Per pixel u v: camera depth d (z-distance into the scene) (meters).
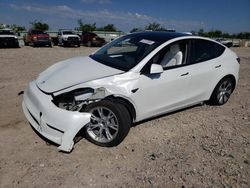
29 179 3.02
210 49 5.21
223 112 5.45
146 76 4.01
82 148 3.74
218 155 3.73
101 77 3.77
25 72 8.70
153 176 3.20
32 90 3.89
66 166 3.30
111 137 3.76
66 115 3.43
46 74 4.30
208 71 4.99
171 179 3.15
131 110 4.00
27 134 4.05
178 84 4.46
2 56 13.61
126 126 3.70
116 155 3.62
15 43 21.09
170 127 4.59
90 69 4.06
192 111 5.39
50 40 24.48
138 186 3.01
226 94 5.80
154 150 3.80
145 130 4.41
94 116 3.78
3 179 2.99
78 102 3.68
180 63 4.59
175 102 4.58
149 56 4.12
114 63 4.24
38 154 3.53
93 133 3.87
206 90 5.15
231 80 5.70
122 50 4.61
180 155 3.69
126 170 3.29
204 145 4.02
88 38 27.98
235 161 3.60
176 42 4.53
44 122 3.58
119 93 3.73
